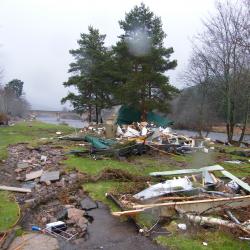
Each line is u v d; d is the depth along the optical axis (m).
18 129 33.12
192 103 46.00
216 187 11.08
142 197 10.13
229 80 30.12
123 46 30.83
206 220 8.30
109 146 17.98
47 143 21.55
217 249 7.07
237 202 9.66
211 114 40.50
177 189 10.32
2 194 10.62
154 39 31.33
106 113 39.72
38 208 9.80
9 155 17.47
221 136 41.84
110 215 9.20
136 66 31.73
